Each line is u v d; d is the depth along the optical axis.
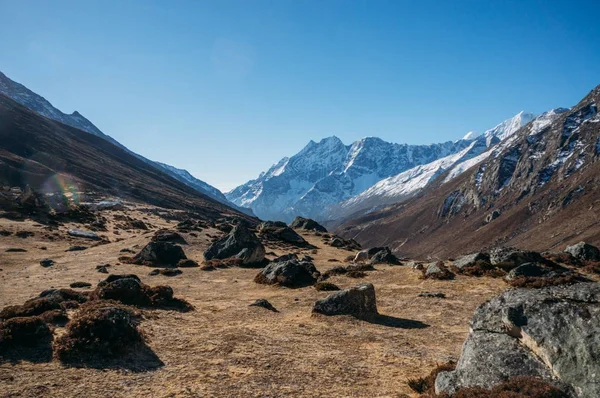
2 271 37.25
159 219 100.62
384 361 16.61
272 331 20.08
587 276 32.59
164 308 23.55
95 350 14.55
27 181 109.69
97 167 171.38
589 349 9.95
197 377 13.62
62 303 20.89
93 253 49.16
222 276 38.91
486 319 13.20
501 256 36.53
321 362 16.03
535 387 10.05
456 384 11.68
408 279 35.38
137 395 11.98
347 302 23.72
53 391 11.85
